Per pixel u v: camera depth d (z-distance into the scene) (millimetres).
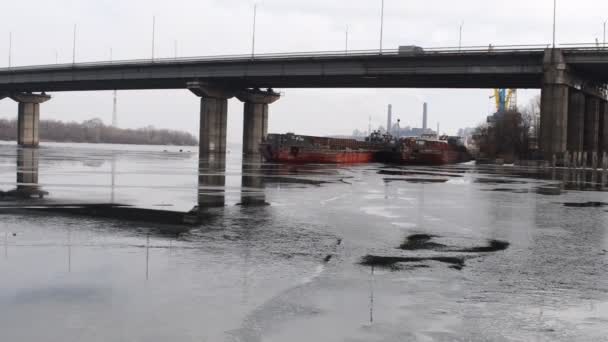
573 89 92625
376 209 25781
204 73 113312
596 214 25438
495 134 136250
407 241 17203
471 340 8477
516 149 129500
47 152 109125
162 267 12852
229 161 88562
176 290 10922
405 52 92188
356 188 38219
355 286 11516
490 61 87562
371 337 8539
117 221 20031
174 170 56906
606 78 101812
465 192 36969
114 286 11164
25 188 32531
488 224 21531
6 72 137375
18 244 15336
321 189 36656
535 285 11891
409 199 31141
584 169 83062
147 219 20781
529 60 86000
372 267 13383
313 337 8500
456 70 89500
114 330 8695
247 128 135000
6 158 75312
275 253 14828
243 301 10281
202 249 15117
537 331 8906
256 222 20625
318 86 119562
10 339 8258
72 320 9117
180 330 8719
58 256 13852
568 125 98875
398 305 10203
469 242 17266
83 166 59719
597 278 12656
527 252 15766
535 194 36500
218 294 10711
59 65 128875
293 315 9531
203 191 33375
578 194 37000
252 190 34781
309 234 18109
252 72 107625
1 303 9977
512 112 134250
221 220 20984
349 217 22672
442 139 127812
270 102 136500
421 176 56562
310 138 98562
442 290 11320
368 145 123062
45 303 10016
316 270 12930
